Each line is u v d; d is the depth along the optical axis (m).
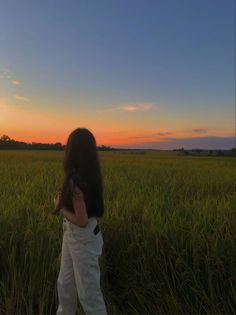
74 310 2.08
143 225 2.65
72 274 2.01
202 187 5.92
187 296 2.24
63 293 2.03
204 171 9.60
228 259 2.22
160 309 2.23
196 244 2.32
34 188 4.80
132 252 2.47
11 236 2.54
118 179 6.30
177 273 2.29
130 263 2.43
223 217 2.86
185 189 5.67
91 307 1.93
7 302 2.30
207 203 3.46
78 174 1.82
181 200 4.14
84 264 1.90
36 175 6.93
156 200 3.65
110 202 3.55
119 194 4.11
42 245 2.50
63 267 2.03
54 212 1.92
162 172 8.82
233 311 2.12
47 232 2.55
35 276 2.36
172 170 9.71
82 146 1.84
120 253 2.55
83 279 1.91
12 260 2.47
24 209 3.19
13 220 2.89
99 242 1.94
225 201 3.80
